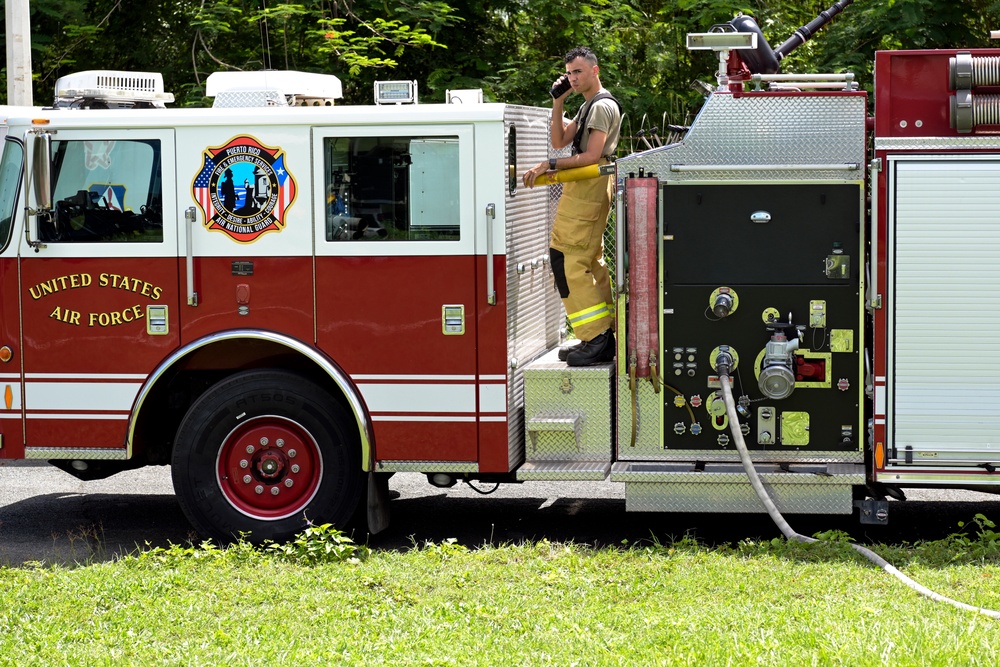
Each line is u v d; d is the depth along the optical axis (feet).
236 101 25.55
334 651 17.46
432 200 23.43
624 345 23.40
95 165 24.21
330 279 23.75
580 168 23.82
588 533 26.03
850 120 22.40
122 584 20.89
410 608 19.61
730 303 22.94
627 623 18.38
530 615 19.02
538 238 26.27
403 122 23.32
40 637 18.31
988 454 22.30
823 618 18.10
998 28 51.37
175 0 60.44
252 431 24.48
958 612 18.42
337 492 24.26
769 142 22.63
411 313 23.61
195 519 24.53
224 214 23.89
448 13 57.47
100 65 60.85
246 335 23.99
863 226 22.50
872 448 22.79
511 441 23.80
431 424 23.72
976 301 22.09
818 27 28.63
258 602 20.10
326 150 23.59
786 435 23.11
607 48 59.00
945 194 22.00
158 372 24.25
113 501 30.04
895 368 22.35
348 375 23.84
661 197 22.94
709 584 20.39
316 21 57.41
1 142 24.89
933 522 26.71
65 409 24.58
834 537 22.71
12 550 25.35
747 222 22.79
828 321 22.79
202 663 17.03
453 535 26.12
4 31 54.70
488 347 23.45
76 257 24.34
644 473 23.31
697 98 57.16
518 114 24.50
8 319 24.63
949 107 21.79
